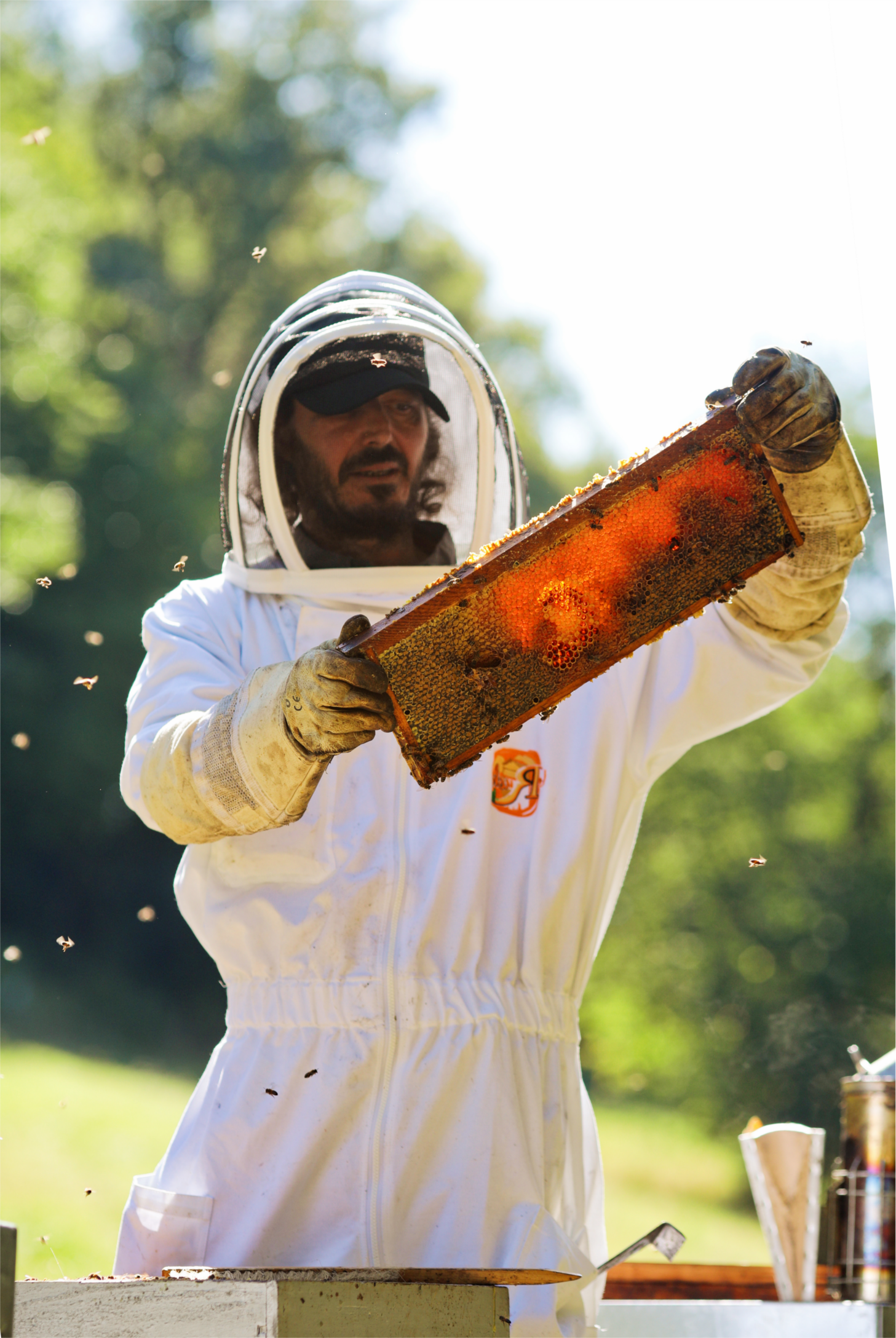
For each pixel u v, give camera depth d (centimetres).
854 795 3098
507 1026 309
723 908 3097
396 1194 292
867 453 2984
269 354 350
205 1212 297
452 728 255
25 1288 219
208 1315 210
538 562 256
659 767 351
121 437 3319
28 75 3478
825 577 314
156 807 292
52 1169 2112
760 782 3122
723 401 268
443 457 366
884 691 3098
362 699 248
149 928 3173
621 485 259
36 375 2998
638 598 260
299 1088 301
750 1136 393
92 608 3244
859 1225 369
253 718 268
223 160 3781
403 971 305
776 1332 328
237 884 323
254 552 357
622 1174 2938
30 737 3131
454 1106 299
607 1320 344
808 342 279
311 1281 213
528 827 328
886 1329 318
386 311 358
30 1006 2933
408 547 361
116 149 3775
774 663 338
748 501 262
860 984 3002
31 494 2764
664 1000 3073
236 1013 318
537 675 257
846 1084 382
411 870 315
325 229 3878
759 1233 2847
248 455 353
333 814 321
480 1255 288
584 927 335
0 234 2900
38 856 3127
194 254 3762
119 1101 2498
